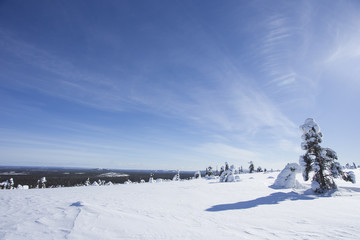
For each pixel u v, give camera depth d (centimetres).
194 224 802
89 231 672
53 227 700
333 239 606
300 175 3256
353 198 1352
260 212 1023
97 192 1941
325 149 1772
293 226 759
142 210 1062
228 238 637
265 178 3341
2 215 877
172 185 2814
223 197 1545
